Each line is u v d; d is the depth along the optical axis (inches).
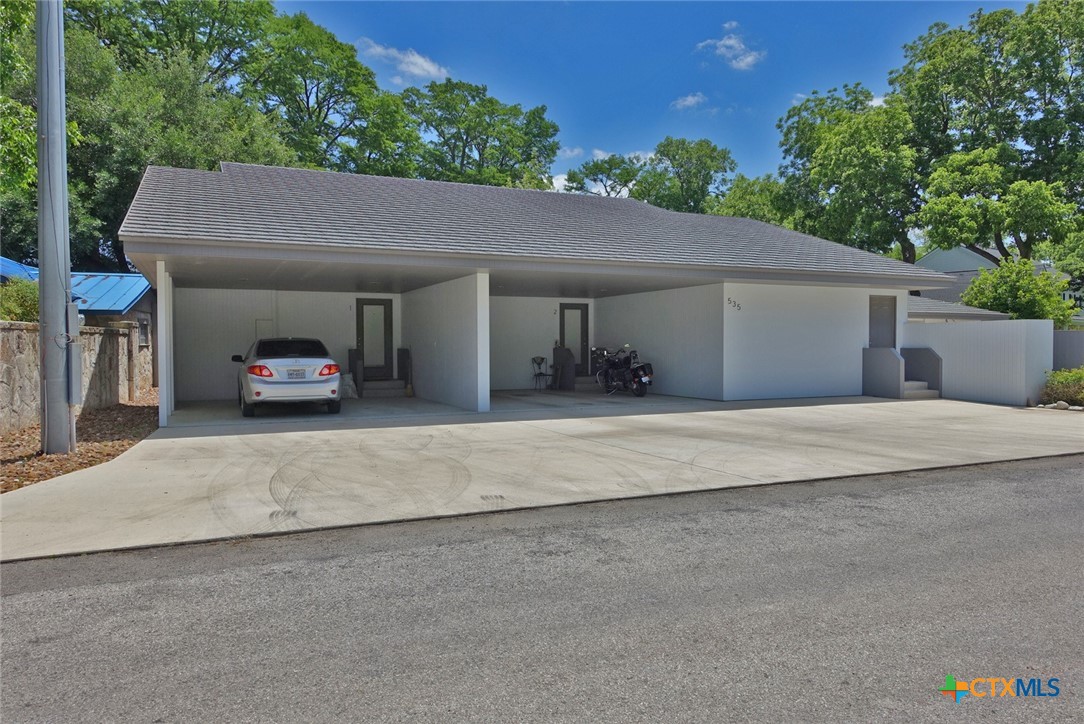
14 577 160.6
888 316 649.0
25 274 605.9
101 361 496.7
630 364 643.5
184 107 943.0
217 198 442.9
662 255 503.5
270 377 432.5
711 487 253.3
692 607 142.5
